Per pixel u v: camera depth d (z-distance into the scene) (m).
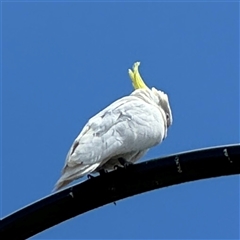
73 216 7.84
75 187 7.82
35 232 7.69
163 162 7.89
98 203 7.95
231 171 7.70
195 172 7.80
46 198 7.70
